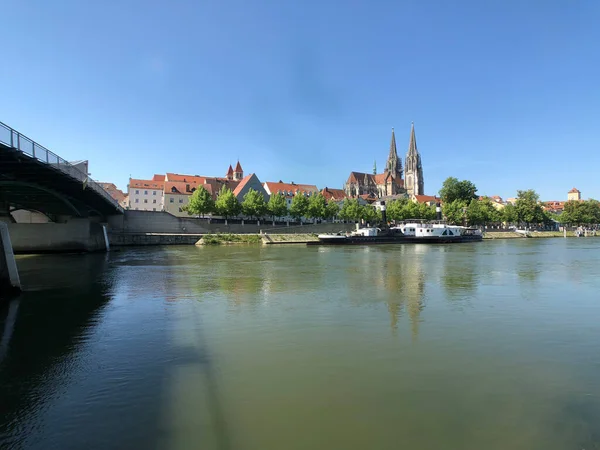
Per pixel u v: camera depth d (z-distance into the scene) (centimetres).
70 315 1566
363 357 1052
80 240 5147
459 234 9656
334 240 7938
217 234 7900
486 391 835
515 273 2948
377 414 731
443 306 1720
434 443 632
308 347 1139
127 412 741
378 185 19975
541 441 639
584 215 16275
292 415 726
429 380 895
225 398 800
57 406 766
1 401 789
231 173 16838
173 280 2564
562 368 975
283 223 10856
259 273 2950
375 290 2148
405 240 8625
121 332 1312
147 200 13500
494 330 1327
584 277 2720
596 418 719
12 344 1180
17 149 2206
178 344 1173
